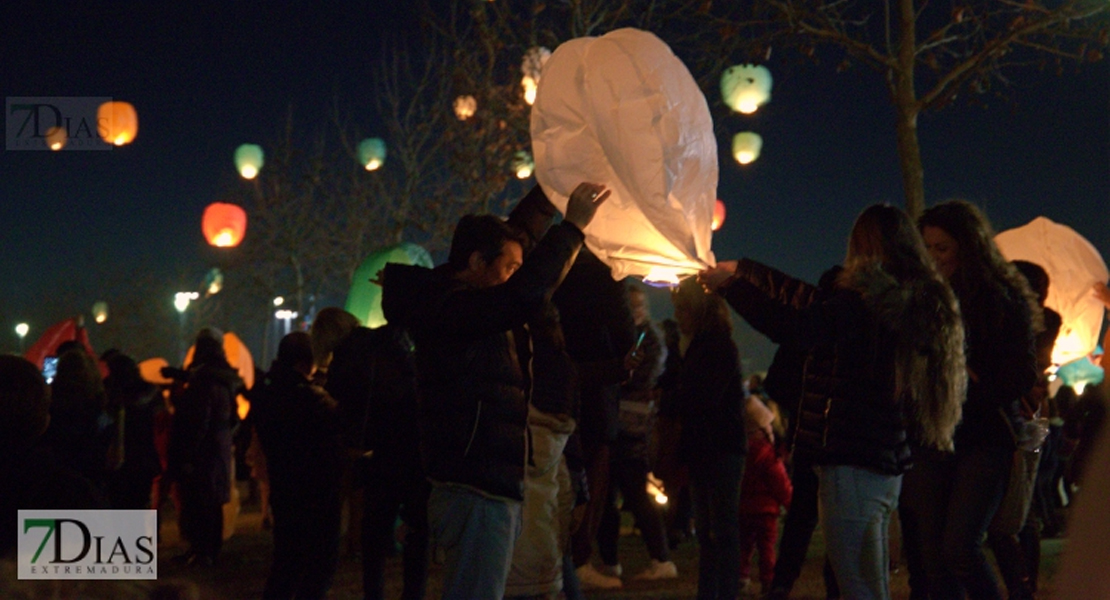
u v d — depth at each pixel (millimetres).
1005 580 5348
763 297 3902
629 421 7754
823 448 3992
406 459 5496
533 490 4312
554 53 4070
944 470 4543
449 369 3508
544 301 3465
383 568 5684
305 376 5945
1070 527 959
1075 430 8711
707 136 3949
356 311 8219
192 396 9156
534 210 4664
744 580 7387
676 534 9781
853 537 3934
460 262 3816
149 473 9359
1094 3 9047
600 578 7539
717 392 5840
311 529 5758
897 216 4188
